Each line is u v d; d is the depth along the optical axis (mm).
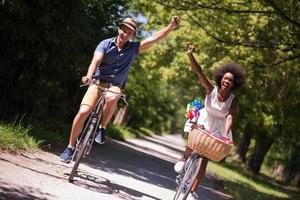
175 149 43750
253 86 29688
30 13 12008
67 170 9414
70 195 7359
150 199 9125
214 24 20359
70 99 17891
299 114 33031
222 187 18047
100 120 8797
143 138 44844
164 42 34969
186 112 8297
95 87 8336
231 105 7902
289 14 17469
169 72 34219
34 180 7605
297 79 28859
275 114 33031
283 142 44469
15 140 9977
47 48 13102
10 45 12703
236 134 48625
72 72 16109
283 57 21562
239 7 17922
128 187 9867
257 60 23109
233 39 20328
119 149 20109
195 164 8250
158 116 76938
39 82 14172
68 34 13047
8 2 11156
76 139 8359
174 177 15922
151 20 22406
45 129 14320
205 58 28453
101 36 16359
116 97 8227
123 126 43312
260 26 20828
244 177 32219
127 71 8562
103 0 16531
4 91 13234
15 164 8359
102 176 10203
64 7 12500
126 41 8297
